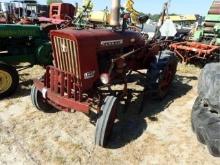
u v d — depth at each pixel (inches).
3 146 164.2
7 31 255.4
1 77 224.2
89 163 151.0
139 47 210.2
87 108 155.9
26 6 690.8
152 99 225.1
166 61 217.6
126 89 193.6
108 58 180.7
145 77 222.7
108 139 167.0
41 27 277.9
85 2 279.0
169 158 155.0
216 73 175.3
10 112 206.2
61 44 163.2
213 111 166.7
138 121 193.0
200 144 165.8
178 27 629.3
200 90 183.6
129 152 160.1
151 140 171.3
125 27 200.7
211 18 398.3
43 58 276.2
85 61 160.4
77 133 178.2
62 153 159.0
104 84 172.7
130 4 315.3
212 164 149.3
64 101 165.3
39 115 199.3
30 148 163.0
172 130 181.9
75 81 162.4
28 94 238.4
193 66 334.6
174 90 249.3
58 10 576.1
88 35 163.3
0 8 692.7
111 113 158.4
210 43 374.6
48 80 176.4
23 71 298.2
